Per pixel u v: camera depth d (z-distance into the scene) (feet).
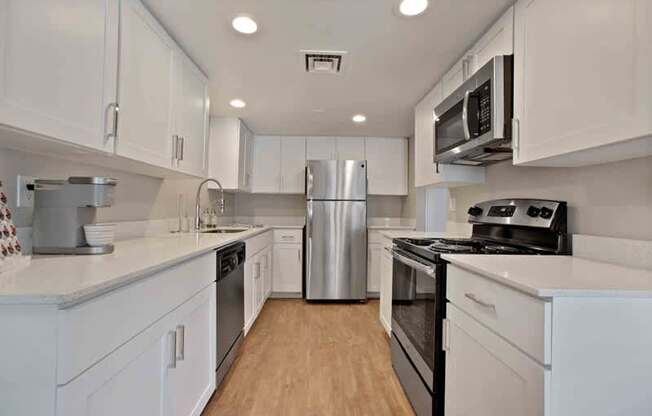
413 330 6.02
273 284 13.41
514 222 5.82
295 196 15.29
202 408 5.43
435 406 4.91
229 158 11.52
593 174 4.68
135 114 4.99
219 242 6.23
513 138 4.89
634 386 2.85
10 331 2.45
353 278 12.94
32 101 3.28
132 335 3.37
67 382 2.50
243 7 5.26
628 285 3.00
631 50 3.13
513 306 3.26
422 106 9.15
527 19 4.64
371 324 10.43
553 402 2.82
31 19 3.26
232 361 7.29
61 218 4.45
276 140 14.11
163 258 4.11
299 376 7.11
